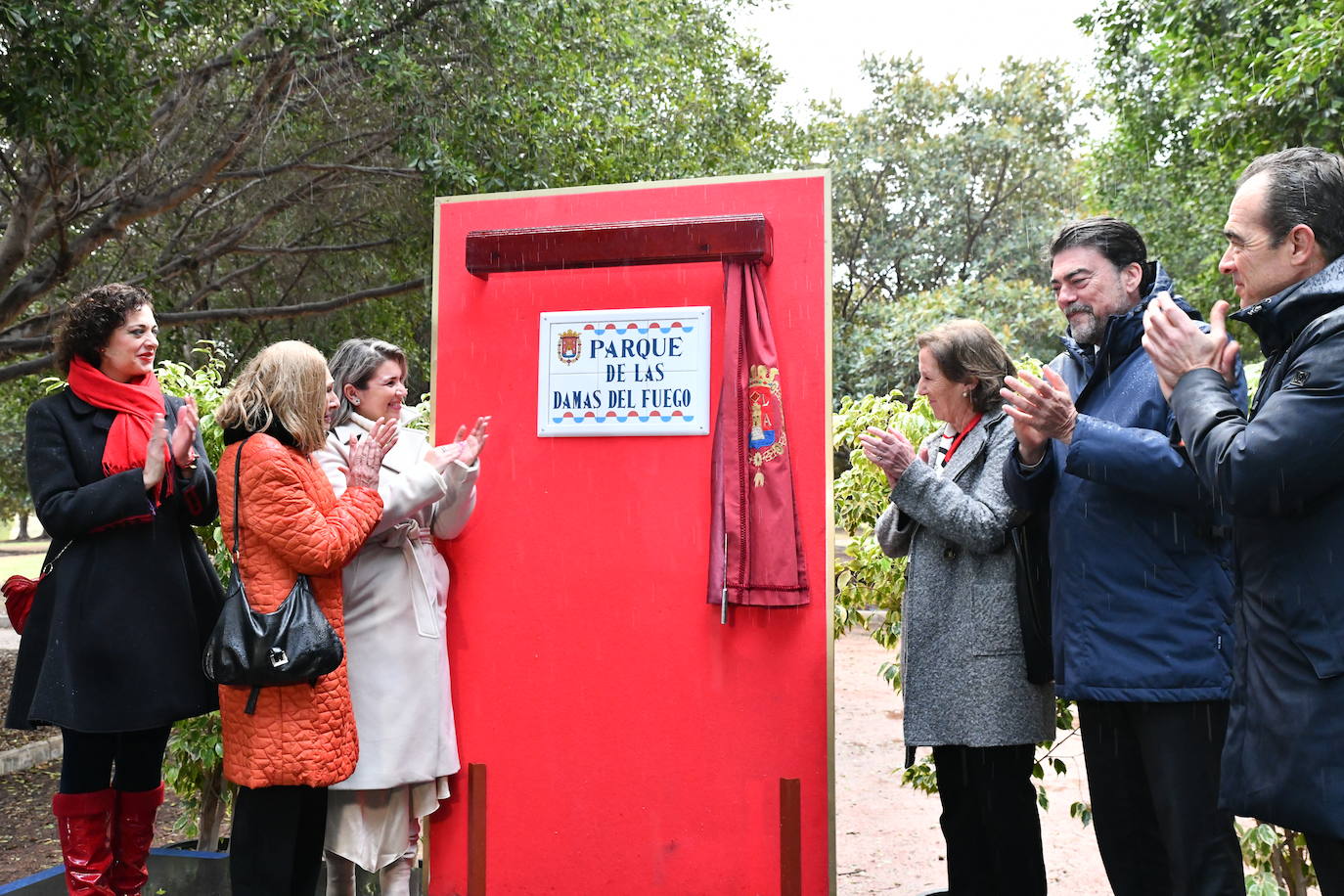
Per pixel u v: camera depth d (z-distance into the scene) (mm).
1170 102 12250
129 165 9938
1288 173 2062
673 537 3434
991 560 2957
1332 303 1977
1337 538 1886
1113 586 2527
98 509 2826
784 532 3273
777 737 3314
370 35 9344
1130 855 2684
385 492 3066
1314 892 4215
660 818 3395
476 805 3523
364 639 3139
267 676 2654
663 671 3418
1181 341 2195
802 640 3307
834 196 23953
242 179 11828
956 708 2934
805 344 3369
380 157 11742
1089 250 2758
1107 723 2672
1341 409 1854
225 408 2887
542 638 3518
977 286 18000
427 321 14484
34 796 7062
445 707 3367
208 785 4391
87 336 3031
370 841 3115
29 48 6512
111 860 3062
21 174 10055
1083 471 2461
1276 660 1951
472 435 3324
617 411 3488
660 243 3367
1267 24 9164
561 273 3582
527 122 9852
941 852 5066
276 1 8172
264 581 2762
